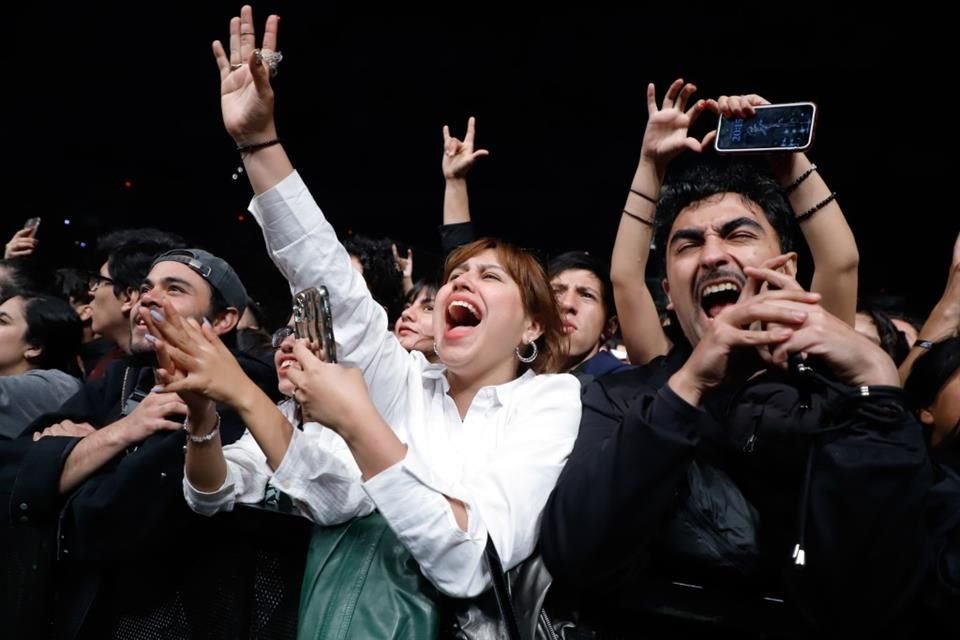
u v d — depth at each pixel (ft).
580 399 5.95
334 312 5.96
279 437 5.50
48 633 6.88
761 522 5.21
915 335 10.61
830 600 4.70
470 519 5.13
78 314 10.80
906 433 4.62
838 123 18.70
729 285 6.06
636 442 4.85
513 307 6.17
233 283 8.13
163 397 6.71
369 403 5.11
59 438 6.96
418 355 6.49
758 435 5.20
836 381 4.91
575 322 9.37
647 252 7.16
